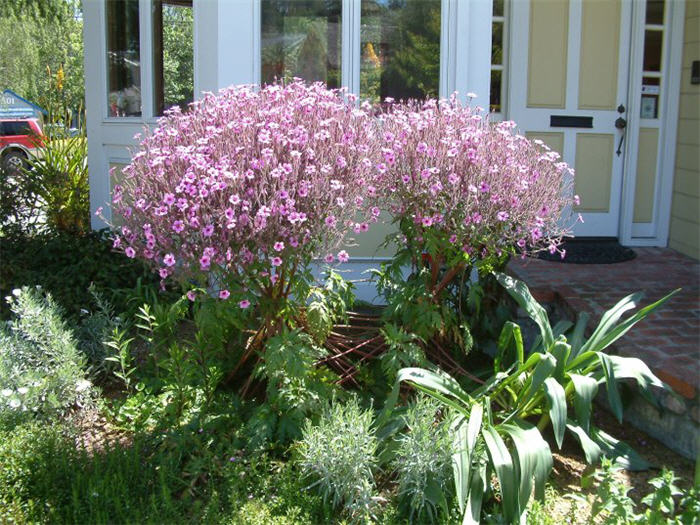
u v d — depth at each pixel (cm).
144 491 302
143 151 353
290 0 556
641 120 667
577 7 650
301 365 330
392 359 359
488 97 570
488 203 365
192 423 341
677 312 466
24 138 1420
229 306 349
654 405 362
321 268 415
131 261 545
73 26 1838
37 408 362
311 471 302
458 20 555
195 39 550
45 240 626
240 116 354
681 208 657
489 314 464
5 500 286
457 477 285
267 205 321
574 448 364
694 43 636
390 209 390
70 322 473
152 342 405
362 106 411
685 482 329
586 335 448
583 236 677
